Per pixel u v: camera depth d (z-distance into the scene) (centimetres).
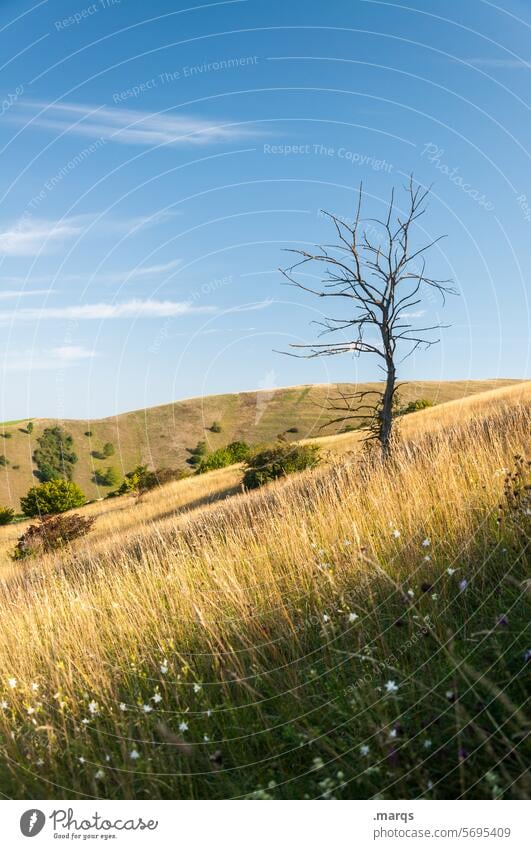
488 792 262
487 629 355
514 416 1045
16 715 402
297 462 1739
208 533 882
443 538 495
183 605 518
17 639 519
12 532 2538
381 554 516
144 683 402
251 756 315
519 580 398
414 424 1798
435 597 399
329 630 416
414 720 304
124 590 617
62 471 5166
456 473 663
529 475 568
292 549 577
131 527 1742
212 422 3956
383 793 268
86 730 357
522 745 267
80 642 474
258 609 477
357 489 761
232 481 2111
